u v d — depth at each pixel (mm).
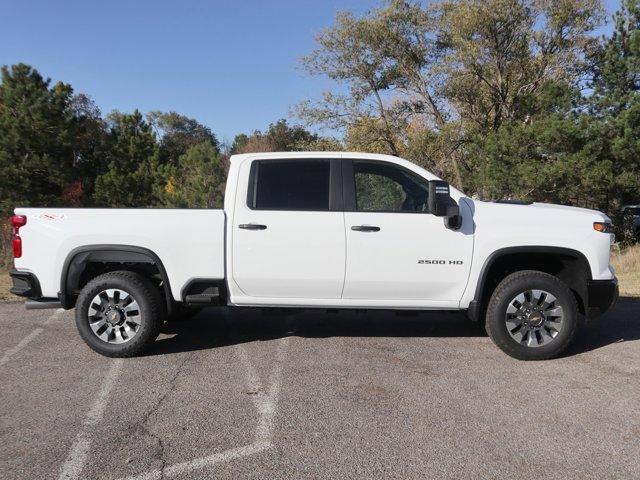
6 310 7867
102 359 5590
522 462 3537
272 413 4273
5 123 21094
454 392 4684
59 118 22141
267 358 5605
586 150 16141
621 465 3504
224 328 6801
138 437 3885
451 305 5609
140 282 5582
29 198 21531
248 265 5578
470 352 5789
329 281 5551
